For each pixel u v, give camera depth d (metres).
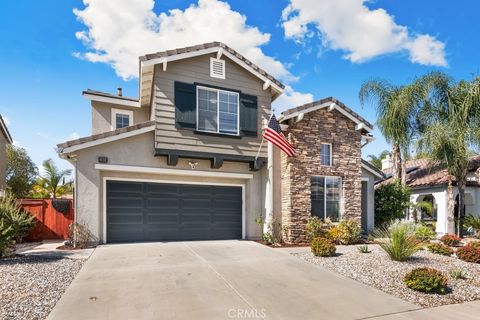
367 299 6.86
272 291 7.18
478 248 11.25
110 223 12.97
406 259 10.17
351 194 15.40
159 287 7.19
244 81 15.00
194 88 13.95
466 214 20.80
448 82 18.77
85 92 16.80
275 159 14.83
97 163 12.55
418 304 6.70
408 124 20.14
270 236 13.83
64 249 11.45
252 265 9.43
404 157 20.41
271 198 14.47
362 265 9.52
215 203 14.77
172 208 14.00
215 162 13.96
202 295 6.76
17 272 7.83
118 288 7.05
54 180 28.52
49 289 6.80
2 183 22.72
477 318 6.01
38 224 13.92
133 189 13.42
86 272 8.26
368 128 16.00
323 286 7.65
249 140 14.68
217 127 14.30
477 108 17.92
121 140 12.98
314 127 14.99
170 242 13.32
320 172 14.84
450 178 18.42
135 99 17.66
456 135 17.39
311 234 13.91
